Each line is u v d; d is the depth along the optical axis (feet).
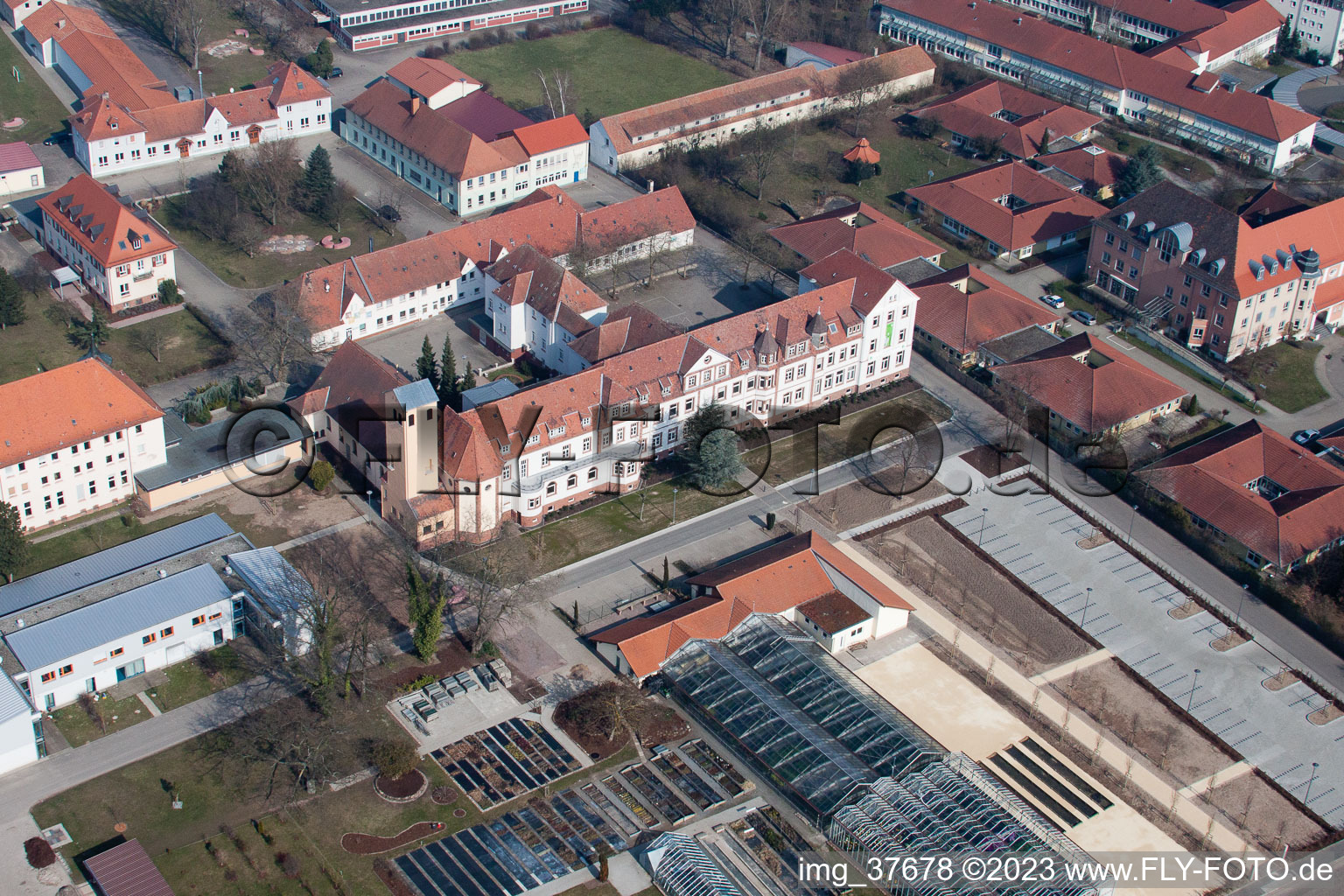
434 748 498.28
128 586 540.52
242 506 602.44
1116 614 582.35
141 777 479.00
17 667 492.95
